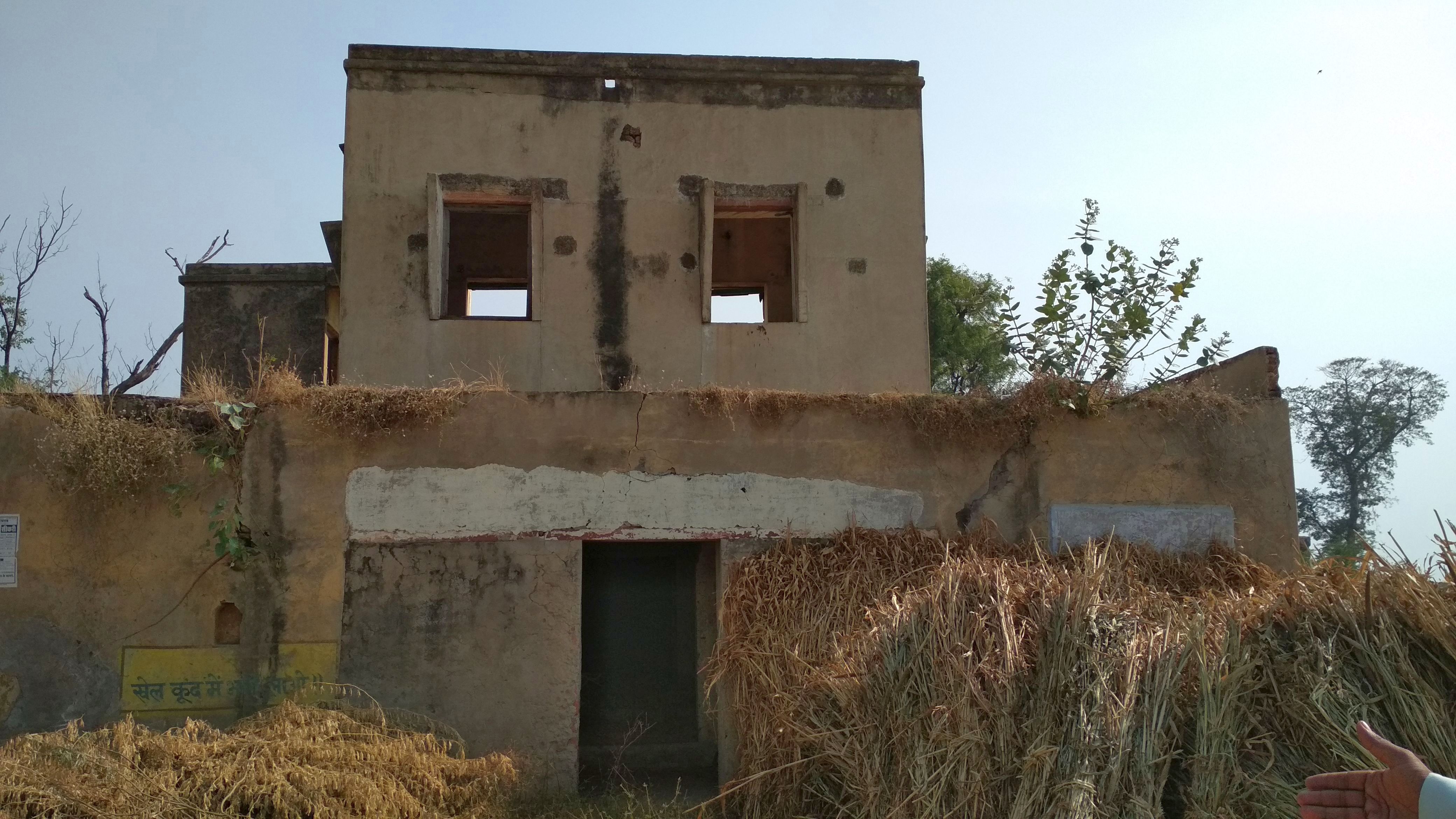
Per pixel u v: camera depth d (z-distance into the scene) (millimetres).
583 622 10250
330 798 6480
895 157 12930
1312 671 6305
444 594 8305
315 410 8336
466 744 7977
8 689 7910
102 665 8047
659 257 12500
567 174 12453
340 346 11922
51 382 9172
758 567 8461
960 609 6727
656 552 10461
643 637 10305
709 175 12648
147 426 8305
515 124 12438
